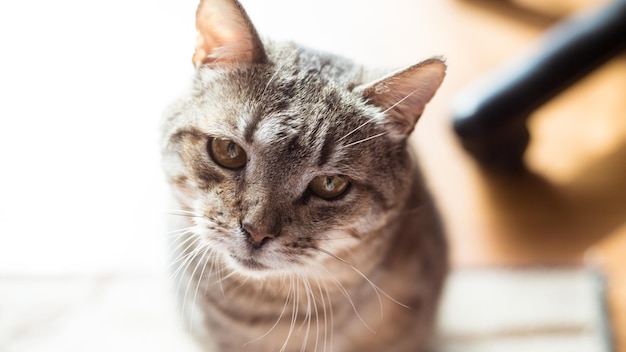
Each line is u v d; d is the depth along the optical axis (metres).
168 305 0.48
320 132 0.35
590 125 0.58
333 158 0.36
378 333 0.44
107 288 0.49
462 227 0.54
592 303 0.49
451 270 0.48
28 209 0.51
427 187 0.44
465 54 0.61
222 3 0.35
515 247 0.53
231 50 0.36
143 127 0.55
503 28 0.63
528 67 0.53
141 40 0.58
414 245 0.43
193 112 0.36
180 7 0.59
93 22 0.59
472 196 0.55
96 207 0.52
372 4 0.63
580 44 0.53
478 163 0.56
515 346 0.48
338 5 0.62
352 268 0.39
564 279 0.51
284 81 0.36
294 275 0.38
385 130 0.37
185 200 0.38
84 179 0.53
